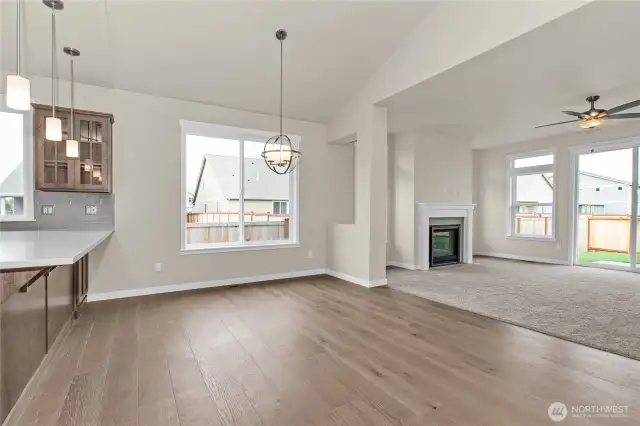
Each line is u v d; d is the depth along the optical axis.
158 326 3.24
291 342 2.87
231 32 3.63
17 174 3.73
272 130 5.38
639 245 6.09
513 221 8.00
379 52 4.23
